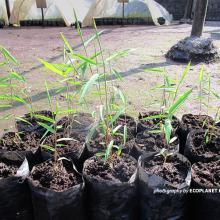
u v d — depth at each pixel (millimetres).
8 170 646
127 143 736
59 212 594
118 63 1812
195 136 762
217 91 1390
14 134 788
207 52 1851
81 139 764
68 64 593
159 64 1806
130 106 1228
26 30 2994
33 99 1312
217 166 655
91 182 608
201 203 615
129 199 616
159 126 789
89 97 1304
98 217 637
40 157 738
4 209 634
